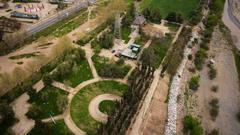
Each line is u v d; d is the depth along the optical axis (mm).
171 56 188875
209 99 163250
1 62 175125
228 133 142625
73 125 131375
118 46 199250
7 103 141500
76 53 178750
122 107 138250
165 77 171250
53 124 130875
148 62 177500
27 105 141250
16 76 152125
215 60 199500
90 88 156000
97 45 196250
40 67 169125
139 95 149625
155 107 147750
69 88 154875
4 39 190375
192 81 173625
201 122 147375
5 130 126312
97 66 175250
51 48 192000
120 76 166625
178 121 144000
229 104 161250
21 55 183875
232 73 187625
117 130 126562
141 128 133500
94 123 133125
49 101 144250
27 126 129250
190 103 158375
